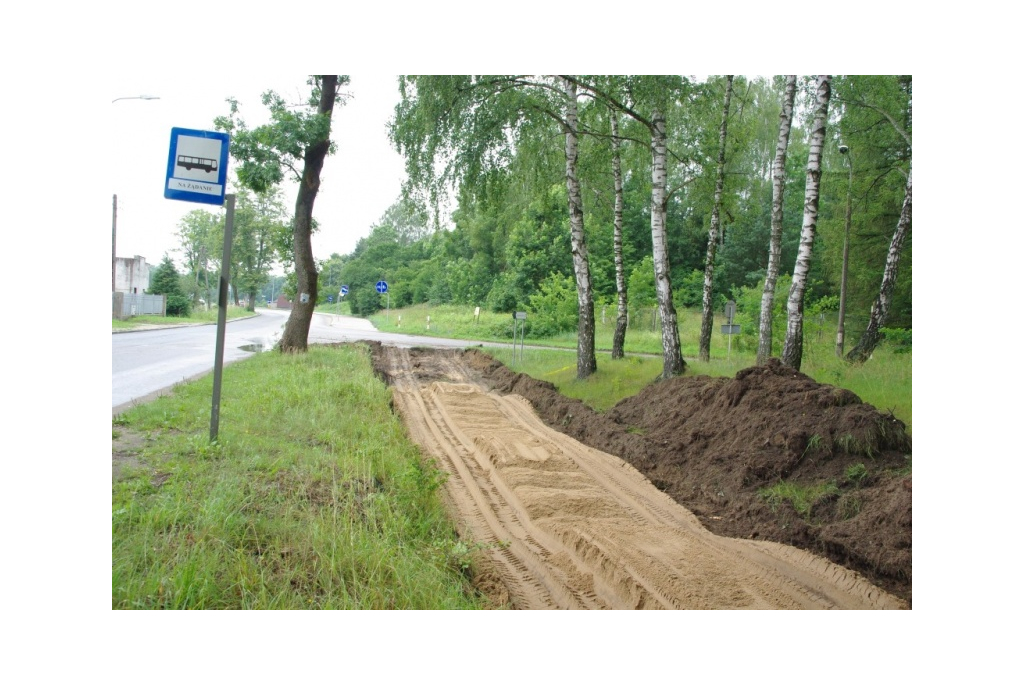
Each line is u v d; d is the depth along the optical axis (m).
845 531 7.20
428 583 5.38
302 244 19.97
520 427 13.32
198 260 58.94
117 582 4.63
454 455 10.54
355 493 7.13
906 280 24.88
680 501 8.80
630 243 45.69
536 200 18.25
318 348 22.14
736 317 32.53
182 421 9.13
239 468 7.21
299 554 5.42
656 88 13.43
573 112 15.95
